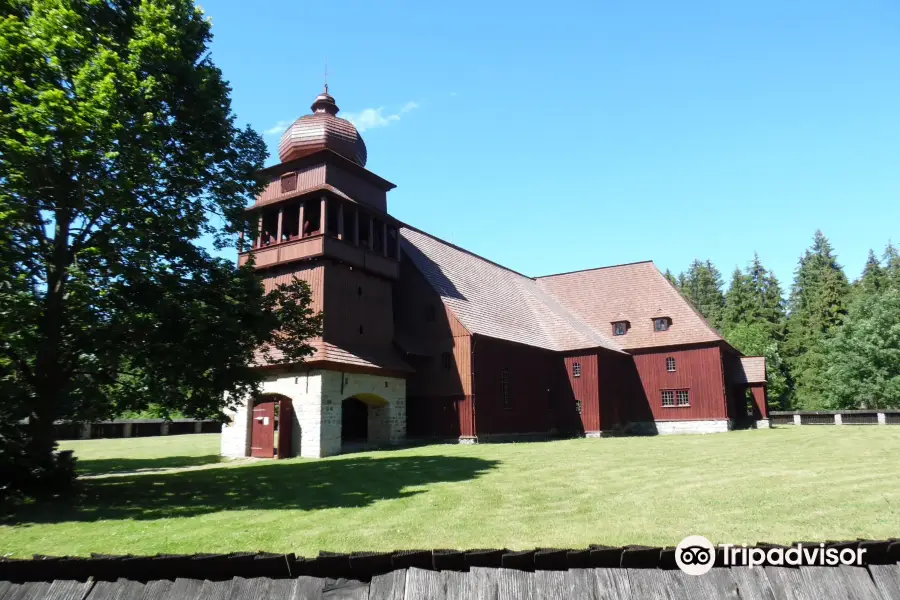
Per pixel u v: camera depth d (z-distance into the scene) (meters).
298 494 13.88
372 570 4.00
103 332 13.50
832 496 11.71
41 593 4.15
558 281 49.03
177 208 15.41
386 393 28.12
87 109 12.48
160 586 4.08
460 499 12.21
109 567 4.19
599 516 10.30
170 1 15.52
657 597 3.71
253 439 25.66
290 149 29.64
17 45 13.08
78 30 14.09
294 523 10.40
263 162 17.77
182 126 15.82
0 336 12.63
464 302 33.75
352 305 27.64
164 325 13.94
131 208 13.84
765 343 66.38
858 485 12.91
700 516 10.16
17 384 13.17
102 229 14.29
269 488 14.95
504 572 3.86
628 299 44.44
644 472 15.73
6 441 13.76
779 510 10.50
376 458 21.31
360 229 31.64
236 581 4.00
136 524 10.91
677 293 42.69
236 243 17.41
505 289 41.53
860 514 10.09
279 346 17.70
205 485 15.76
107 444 37.47
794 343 69.69
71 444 37.59
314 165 28.56
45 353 13.87
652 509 10.81
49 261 13.85
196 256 15.41
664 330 41.22
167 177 15.02
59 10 13.73
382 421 28.27
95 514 12.04
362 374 26.55
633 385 41.19
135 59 14.12
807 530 9.05
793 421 43.19
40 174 12.60
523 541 8.62
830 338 64.19
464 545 8.45
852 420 40.94
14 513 12.24
